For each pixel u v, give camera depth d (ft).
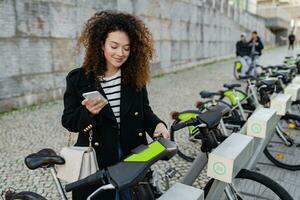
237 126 10.73
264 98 13.20
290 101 11.27
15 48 19.47
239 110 12.42
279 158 10.91
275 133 11.80
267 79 14.34
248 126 8.18
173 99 22.77
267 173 10.55
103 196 5.29
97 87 5.04
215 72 40.06
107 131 5.14
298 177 10.29
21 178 10.50
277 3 121.29
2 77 18.79
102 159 5.20
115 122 5.10
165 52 37.63
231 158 5.43
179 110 19.43
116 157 5.20
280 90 14.20
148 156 3.98
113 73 5.19
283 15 106.63
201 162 7.23
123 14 5.10
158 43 35.73
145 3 32.68
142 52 5.16
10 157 12.19
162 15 36.27
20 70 19.94
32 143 13.73
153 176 4.94
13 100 19.63
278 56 60.95
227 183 6.07
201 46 49.85
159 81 31.94
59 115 18.35
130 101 5.22
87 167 4.87
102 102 4.57
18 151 12.81
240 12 72.23
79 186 4.05
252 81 15.24
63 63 23.21
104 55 5.03
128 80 5.21
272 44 108.06
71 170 4.88
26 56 20.27
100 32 4.88
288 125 11.57
